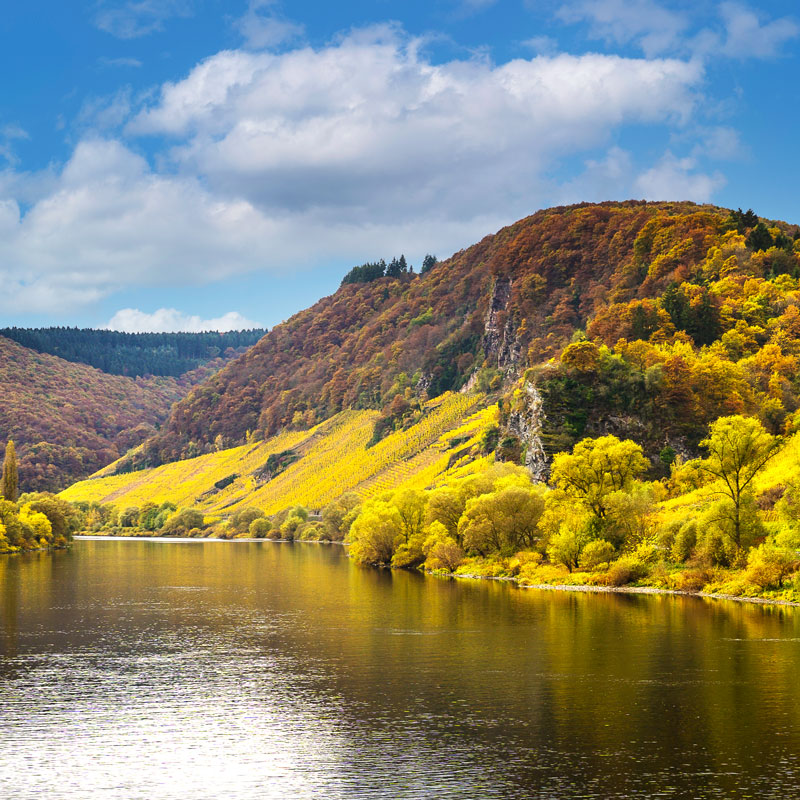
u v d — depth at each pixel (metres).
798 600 106.62
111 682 72.44
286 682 72.06
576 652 82.31
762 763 51.22
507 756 53.06
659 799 46.12
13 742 56.47
